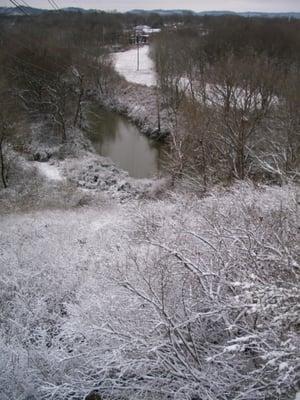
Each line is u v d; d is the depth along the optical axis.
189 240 7.58
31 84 32.84
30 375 6.18
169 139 29.22
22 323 7.96
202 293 5.93
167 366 5.15
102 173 24.05
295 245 5.82
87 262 10.11
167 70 38.78
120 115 40.16
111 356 5.50
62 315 8.38
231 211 8.35
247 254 5.79
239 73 25.31
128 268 7.68
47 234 13.21
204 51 44.81
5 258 10.38
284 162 17.69
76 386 5.79
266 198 8.91
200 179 18.16
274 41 45.56
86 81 38.56
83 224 14.46
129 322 5.96
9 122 24.28
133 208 13.82
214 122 20.47
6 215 17.41
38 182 22.23
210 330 5.93
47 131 30.39
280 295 4.66
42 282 9.06
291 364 4.45
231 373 5.15
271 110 22.47
